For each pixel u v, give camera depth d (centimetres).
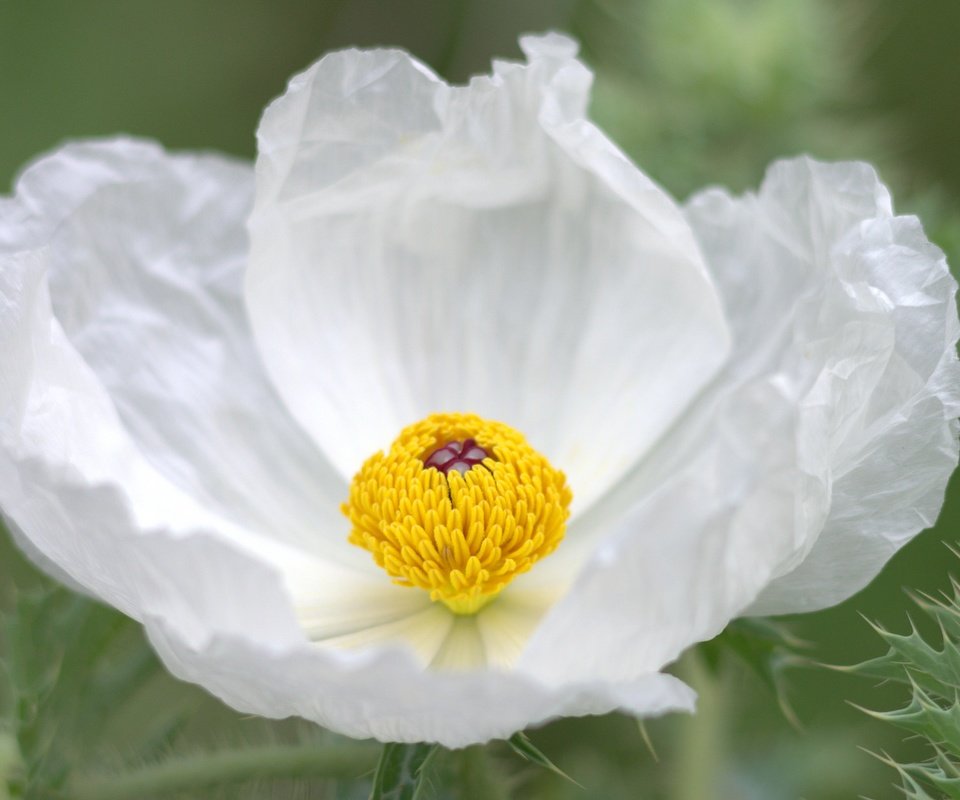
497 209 30
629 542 25
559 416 30
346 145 29
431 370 30
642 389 30
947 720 26
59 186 30
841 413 27
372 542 29
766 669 28
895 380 27
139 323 30
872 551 27
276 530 29
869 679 34
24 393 27
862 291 27
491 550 28
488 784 28
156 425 30
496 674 25
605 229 30
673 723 32
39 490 26
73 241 30
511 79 29
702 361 29
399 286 30
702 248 30
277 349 30
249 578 25
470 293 30
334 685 25
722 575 26
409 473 29
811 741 33
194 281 30
